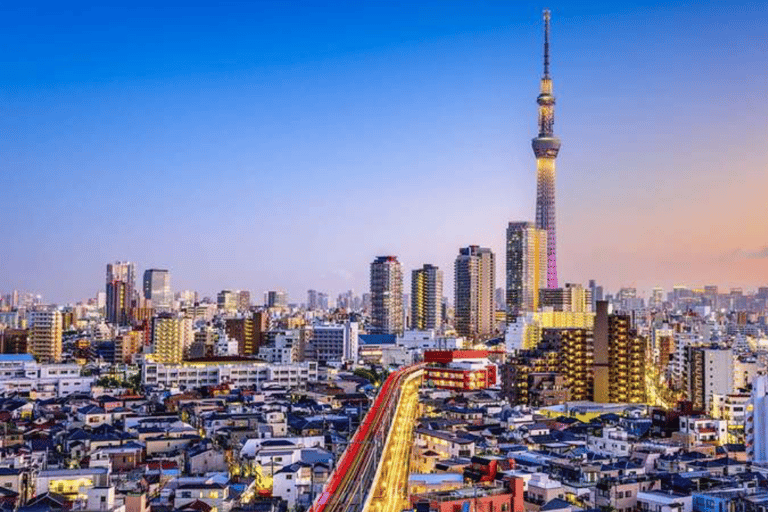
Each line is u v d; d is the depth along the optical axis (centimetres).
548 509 18512
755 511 18450
